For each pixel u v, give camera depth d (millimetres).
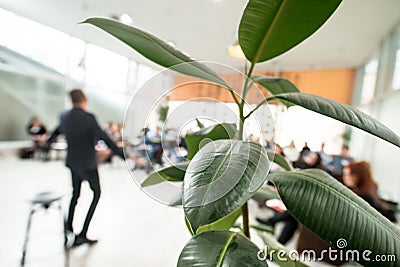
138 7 3922
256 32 515
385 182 3609
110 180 4824
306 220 379
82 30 5488
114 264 2199
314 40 4523
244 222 539
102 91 7359
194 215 298
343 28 3877
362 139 4797
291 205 397
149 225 3002
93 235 2693
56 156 6145
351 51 4980
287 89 686
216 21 4125
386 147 3621
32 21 5223
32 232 2604
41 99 6293
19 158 5945
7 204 3266
